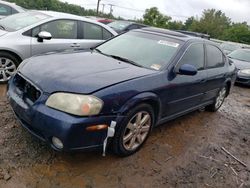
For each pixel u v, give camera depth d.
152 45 4.39
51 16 5.93
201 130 5.06
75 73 3.28
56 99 2.96
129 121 3.39
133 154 3.73
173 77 3.98
